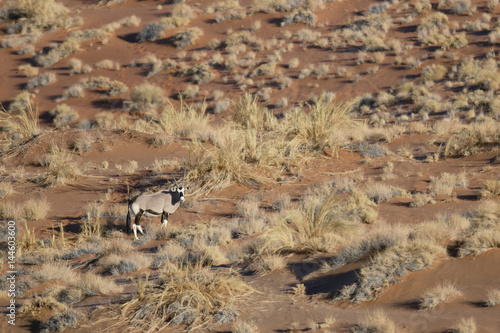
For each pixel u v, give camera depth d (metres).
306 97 129.75
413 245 32.28
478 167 58.81
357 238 38.69
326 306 29.33
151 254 44.75
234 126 79.69
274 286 33.62
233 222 49.34
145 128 92.25
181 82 144.62
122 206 57.16
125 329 29.50
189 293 31.31
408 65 134.75
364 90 129.12
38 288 38.69
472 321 23.84
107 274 41.00
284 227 41.38
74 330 30.17
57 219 56.25
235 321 29.03
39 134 80.56
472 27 145.25
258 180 60.34
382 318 25.28
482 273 28.53
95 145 76.44
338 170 62.53
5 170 71.00
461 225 35.84
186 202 56.31
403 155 68.44
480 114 99.75
